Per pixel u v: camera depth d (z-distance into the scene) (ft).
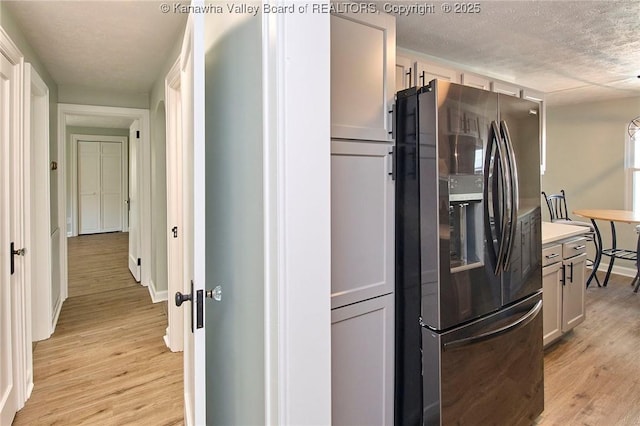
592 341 9.88
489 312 5.65
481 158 5.44
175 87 8.91
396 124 5.60
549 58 9.71
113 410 6.99
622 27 7.70
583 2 6.57
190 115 4.38
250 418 3.94
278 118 3.00
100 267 17.75
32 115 9.57
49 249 10.04
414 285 5.46
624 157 15.79
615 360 8.88
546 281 8.80
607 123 16.24
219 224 4.99
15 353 6.75
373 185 5.45
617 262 16.24
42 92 9.55
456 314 5.24
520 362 6.18
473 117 5.32
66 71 10.93
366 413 5.49
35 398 7.30
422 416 5.37
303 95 3.05
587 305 12.50
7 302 6.32
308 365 3.15
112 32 8.20
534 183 6.37
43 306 10.00
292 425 3.09
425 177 5.16
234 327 4.44
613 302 12.76
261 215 3.47
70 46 8.94
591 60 9.87
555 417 6.77
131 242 17.06
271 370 3.18
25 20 7.54
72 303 12.80
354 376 5.34
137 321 11.28
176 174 9.27
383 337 5.64
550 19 7.30
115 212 27.12
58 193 12.47
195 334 3.84
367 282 5.42
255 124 3.61
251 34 3.70
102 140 26.32
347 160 5.16
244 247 4.00
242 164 4.02
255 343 3.72
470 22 7.41
